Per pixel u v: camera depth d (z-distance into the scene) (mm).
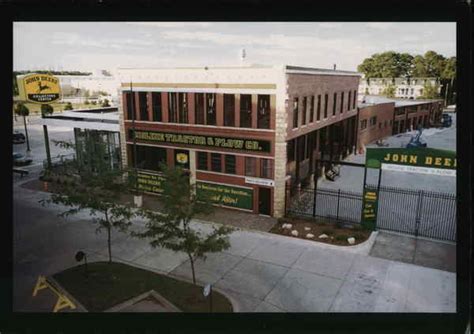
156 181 16906
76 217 15562
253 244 12992
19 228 14234
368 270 11055
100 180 11344
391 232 13906
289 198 15977
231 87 15375
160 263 11711
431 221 14836
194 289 10023
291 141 16312
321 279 10609
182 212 9711
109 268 11250
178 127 16578
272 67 14594
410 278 10641
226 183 16094
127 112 17484
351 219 15250
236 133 15594
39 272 10852
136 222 14930
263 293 9797
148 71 16688
